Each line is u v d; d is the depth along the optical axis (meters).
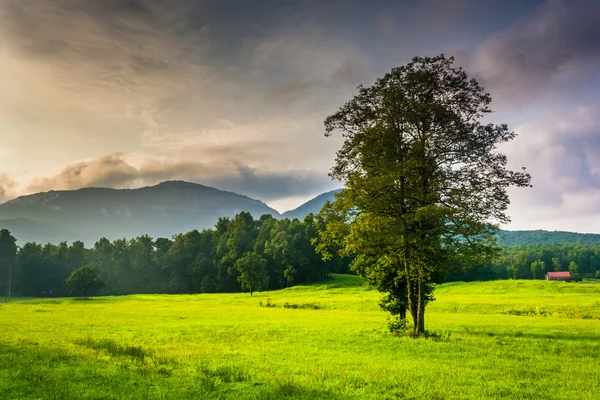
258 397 12.59
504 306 60.62
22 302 97.06
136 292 165.88
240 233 170.00
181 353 20.62
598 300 66.62
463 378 15.48
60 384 13.92
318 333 30.48
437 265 27.64
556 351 22.56
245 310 63.22
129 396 12.55
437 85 27.55
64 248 175.25
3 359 18.12
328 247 31.38
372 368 17.19
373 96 28.34
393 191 26.98
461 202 26.38
